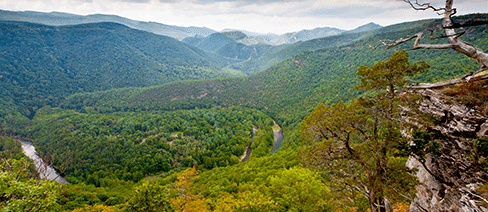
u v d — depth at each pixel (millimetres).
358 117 15523
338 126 15898
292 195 27359
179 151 111000
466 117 12156
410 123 13953
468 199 12211
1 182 13812
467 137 12281
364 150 15500
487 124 11383
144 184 24125
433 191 14867
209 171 86688
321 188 26531
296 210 26000
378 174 15555
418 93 15094
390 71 14055
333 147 16688
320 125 16734
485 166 11406
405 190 15234
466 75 14016
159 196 24016
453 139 12914
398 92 15461
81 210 46438
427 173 15492
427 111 14289
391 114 14922
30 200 14242
